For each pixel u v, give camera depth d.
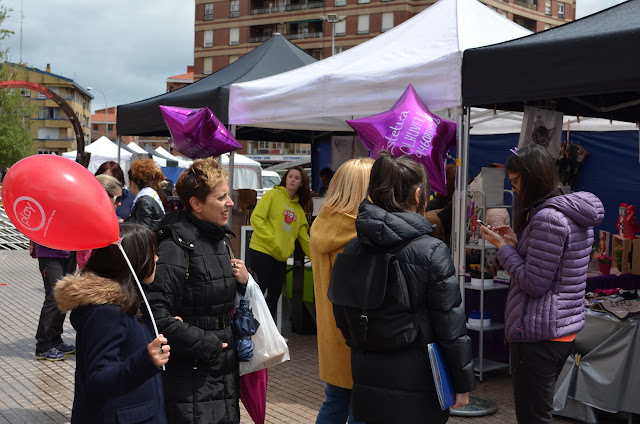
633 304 4.70
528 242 3.33
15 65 50.44
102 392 2.23
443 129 5.07
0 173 47.66
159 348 2.23
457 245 5.09
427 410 2.67
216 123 6.73
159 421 2.44
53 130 90.31
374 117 5.05
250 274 3.42
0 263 14.34
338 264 2.79
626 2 5.04
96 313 2.28
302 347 6.92
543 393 3.35
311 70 6.75
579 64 4.38
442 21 5.95
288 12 60.94
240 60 9.05
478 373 5.69
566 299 3.31
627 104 6.05
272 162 56.22
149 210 5.46
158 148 25.08
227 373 3.05
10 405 5.09
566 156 8.45
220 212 3.06
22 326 7.95
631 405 4.44
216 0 64.75
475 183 5.52
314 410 4.96
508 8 58.62
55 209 2.28
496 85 4.82
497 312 5.88
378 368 2.70
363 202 2.77
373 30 56.47
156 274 2.85
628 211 6.98
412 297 2.62
